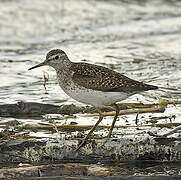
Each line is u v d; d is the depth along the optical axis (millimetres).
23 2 32062
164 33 29000
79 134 15453
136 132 15789
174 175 13445
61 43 27391
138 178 13242
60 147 14539
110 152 14531
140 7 33156
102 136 15422
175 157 14516
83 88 14625
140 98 19141
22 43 27531
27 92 19969
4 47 26781
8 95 19547
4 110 18016
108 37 28375
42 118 17500
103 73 14703
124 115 17516
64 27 29703
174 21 30969
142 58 24562
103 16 31500
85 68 14898
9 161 14375
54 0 32844
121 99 14742
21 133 15828
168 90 20047
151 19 31406
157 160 14562
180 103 18391
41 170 13469
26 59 24688
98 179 13117
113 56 24906
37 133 15938
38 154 14453
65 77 15055
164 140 14625
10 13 30609
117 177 13258
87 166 13742
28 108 18109
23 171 13406
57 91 20141
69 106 18078
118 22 30828
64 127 16281
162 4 33875
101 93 14500
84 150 14539
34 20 30234
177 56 24859
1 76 21984
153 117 17188
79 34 28859
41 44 27359
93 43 27328
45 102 18734
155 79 21391
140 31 29375
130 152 14539
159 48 26266
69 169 13555
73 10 31875
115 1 33594
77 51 25781
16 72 22625
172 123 16344
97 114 17516
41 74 22453
